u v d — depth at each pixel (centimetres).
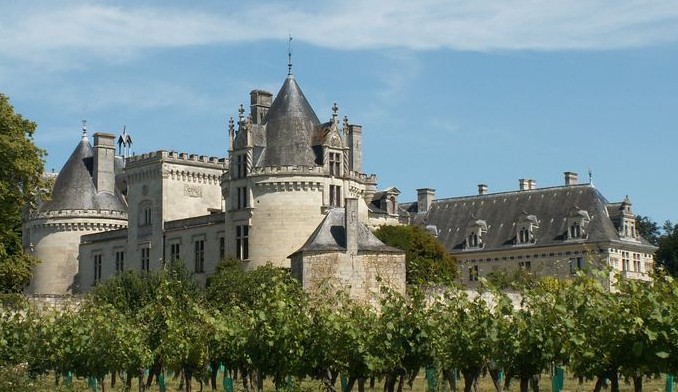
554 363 3784
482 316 3741
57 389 3484
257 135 9200
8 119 6912
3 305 5928
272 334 4078
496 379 3941
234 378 5650
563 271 11238
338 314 4103
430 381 4038
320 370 4097
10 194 6819
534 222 11644
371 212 11075
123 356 4819
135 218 10756
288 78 9475
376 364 3903
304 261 7794
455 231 12356
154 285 7812
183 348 4672
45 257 11575
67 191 11694
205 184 10800
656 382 5322
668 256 13500
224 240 9525
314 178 8969
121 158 12562
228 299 7394
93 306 5622
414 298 3988
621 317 3189
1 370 3409
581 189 11644
